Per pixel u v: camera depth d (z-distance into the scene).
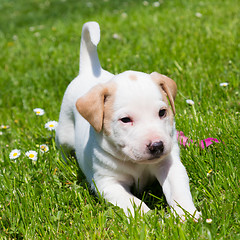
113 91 3.68
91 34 4.60
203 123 4.96
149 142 3.38
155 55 7.58
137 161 3.47
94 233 3.42
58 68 8.10
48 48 9.70
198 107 5.50
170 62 7.18
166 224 3.35
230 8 10.41
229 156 4.20
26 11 16.14
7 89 7.83
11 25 13.60
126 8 12.82
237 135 4.48
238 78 6.20
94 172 4.09
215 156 4.27
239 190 3.70
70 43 9.84
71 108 4.75
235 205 3.53
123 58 7.82
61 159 4.86
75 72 7.63
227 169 3.97
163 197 4.01
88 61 4.98
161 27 9.53
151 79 3.78
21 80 8.07
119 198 3.75
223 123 4.86
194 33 8.62
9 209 4.09
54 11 15.02
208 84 6.18
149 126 3.49
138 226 3.42
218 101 5.59
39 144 5.42
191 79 6.42
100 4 14.38
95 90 3.71
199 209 3.67
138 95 3.57
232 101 5.54
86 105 3.68
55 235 3.60
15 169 4.81
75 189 4.21
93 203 3.98
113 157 3.89
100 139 3.84
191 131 4.82
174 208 3.60
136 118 3.54
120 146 3.65
